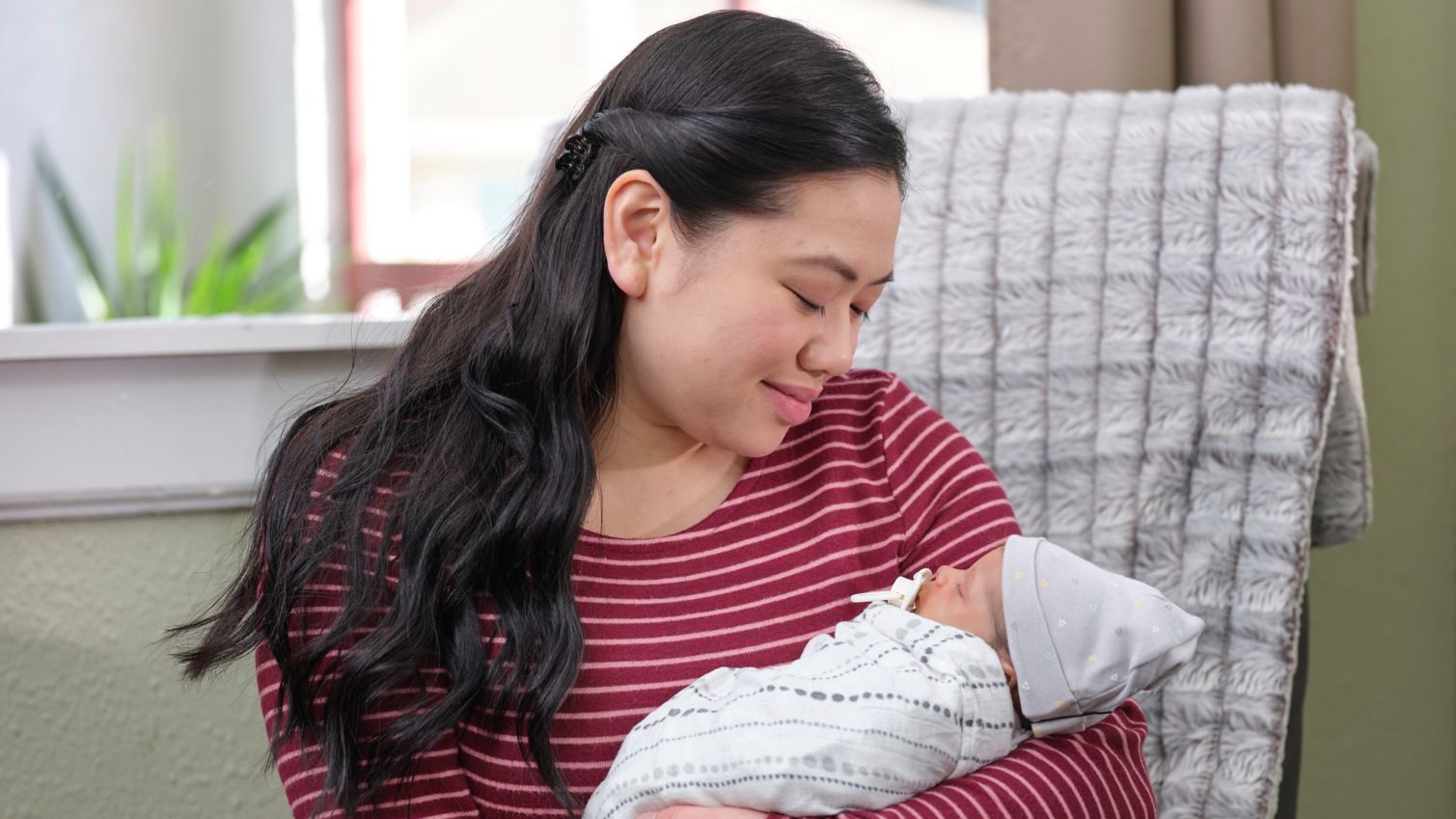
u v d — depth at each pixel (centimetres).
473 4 280
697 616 88
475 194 284
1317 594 169
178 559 132
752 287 80
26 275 257
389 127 282
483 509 83
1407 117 164
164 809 133
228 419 131
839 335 83
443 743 83
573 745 84
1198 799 114
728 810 78
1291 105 121
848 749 77
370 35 279
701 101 81
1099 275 121
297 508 85
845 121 79
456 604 82
